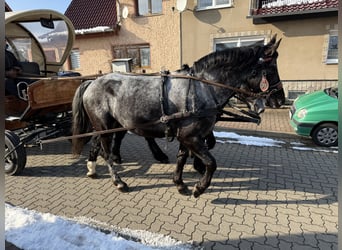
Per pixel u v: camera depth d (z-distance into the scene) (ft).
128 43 39.68
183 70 10.84
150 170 14.62
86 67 43.70
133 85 10.89
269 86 10.03
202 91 10.02
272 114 28.17
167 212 10.57
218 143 19.03
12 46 18.85
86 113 12.63
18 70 15.47
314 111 17.58
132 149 18.28
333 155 16.22
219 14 32.99
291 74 31.53
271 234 9.12
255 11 30.89
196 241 8.81
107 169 14.89
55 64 21.34
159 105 10.30
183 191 11.86
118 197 11.84
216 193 11.93
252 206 10.85
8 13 16.24
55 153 17.69
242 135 21.20
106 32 40.45
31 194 12.21
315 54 29.96
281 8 29.99
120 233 9.21
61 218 9.95
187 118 9.93
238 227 9.53
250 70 10.00
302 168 14.42
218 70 10.05
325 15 28.27
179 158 11.57
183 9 33.24
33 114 14.65
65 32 19.90
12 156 13.61
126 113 10.95
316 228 9.41
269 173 13.87
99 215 10.44
